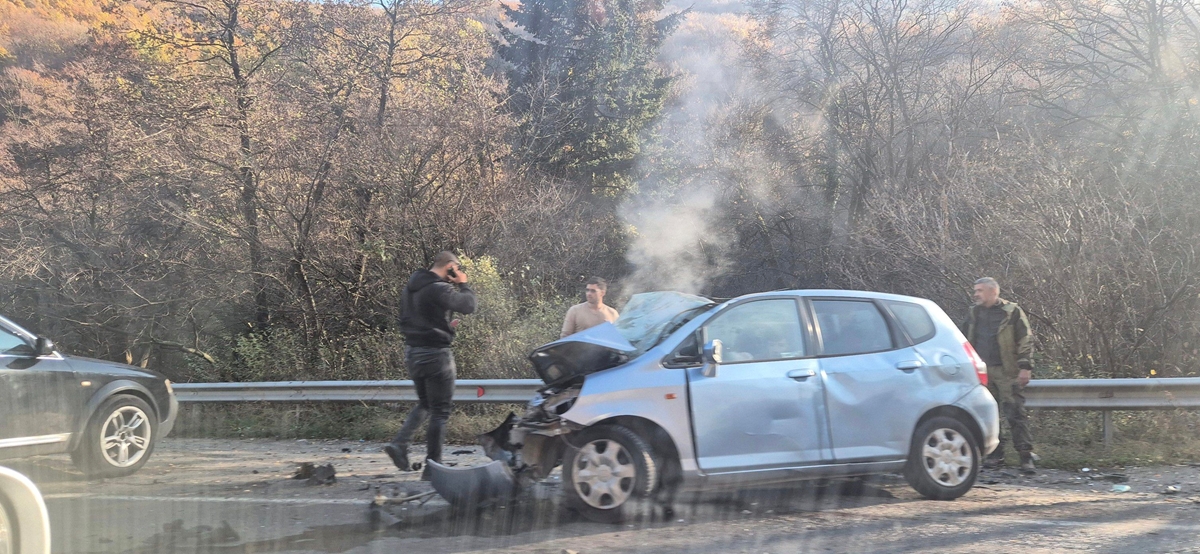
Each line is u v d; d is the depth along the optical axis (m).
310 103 17.50
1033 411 8.74
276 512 5.88
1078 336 10.23
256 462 8.20
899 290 13.97
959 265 11.89
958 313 12.98
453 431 9.70
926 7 22.86
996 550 4.88
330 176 16.67
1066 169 11.50
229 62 19.03
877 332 6.20
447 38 19.05
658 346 5.80
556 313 13.33
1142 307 10.27
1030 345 7.39
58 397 6.92
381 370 14.34
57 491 6.66
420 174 16.78
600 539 5.17
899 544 5.01
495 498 5.79
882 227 14.27
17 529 3.50
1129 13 17.72
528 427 5.93
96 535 5.29
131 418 7.48
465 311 6.75
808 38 25.03
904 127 22.53
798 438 5.76
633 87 35.09
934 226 12.47
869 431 5.92
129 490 6.70
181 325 19.81
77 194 19.14
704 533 5.29
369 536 5.26
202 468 7.80
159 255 18.84
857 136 24.08
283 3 18.89
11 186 19.53
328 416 10.95
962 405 6.20
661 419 5.57
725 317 5.93
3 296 20.25
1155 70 17.39
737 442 5.66
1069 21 18.52
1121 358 10.10
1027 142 14.56
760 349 5.91
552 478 6.87
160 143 17.41
